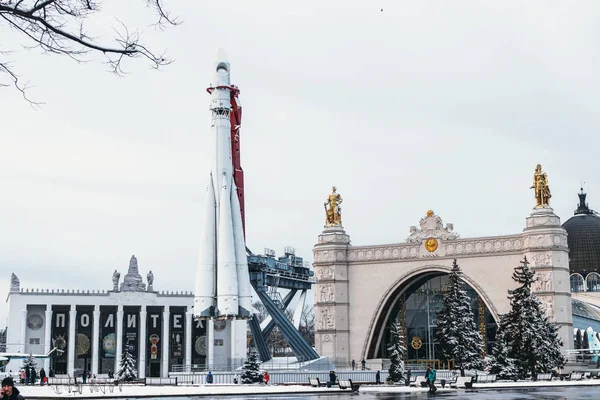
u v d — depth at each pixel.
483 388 63.34
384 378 86.44
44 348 111.06
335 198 111.00
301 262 105.69
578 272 135.25
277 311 91.56
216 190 81.88
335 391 58.50
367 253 108.69
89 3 16.56
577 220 142.12
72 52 16.58
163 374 112.25
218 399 50.06
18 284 112.69
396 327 83.75
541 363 82.19
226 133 82.81
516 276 85.12
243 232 82.62
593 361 102.56
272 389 62.25
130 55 17.08
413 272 105.88
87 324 112.81
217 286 79.94
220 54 84.06
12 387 18.02
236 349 112.94
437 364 103.38
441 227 105.44
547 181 99.56
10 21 16.16
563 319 95.94
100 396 51.59
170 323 115.12
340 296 108.38
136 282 114.25
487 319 103.69
